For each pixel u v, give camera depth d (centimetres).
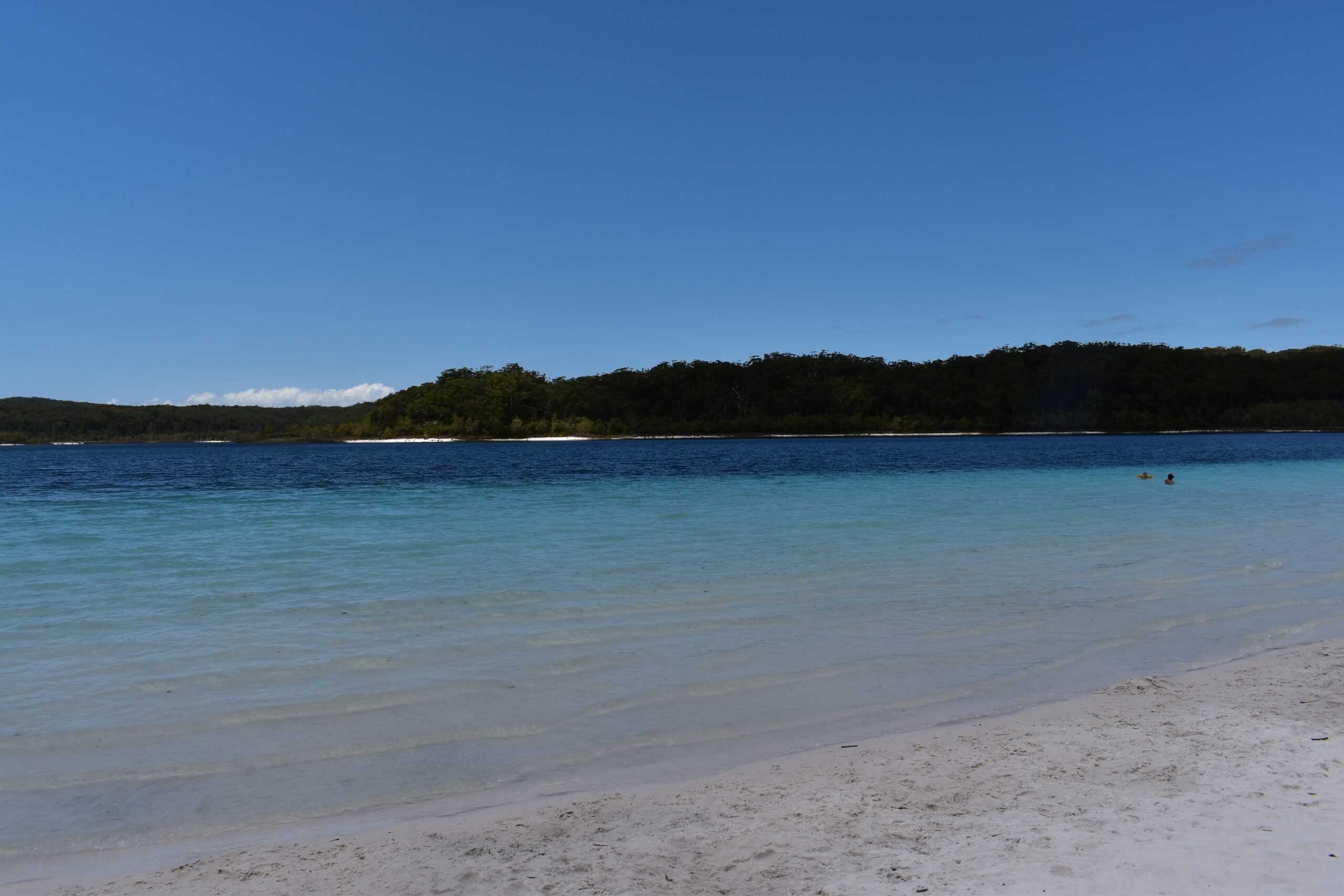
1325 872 385
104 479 4384
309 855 437
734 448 9325
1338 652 827
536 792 523
